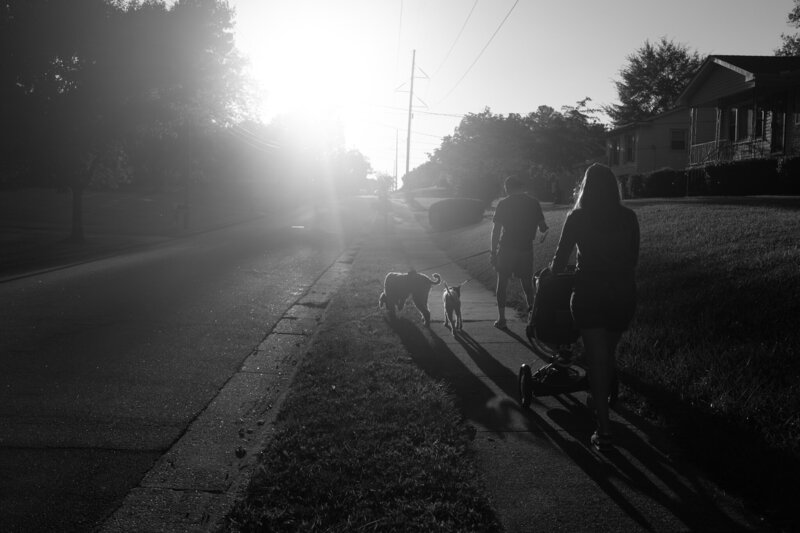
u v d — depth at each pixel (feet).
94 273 54.70
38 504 13.93
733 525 12.41
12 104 82.48
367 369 23.00
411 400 19.25
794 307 22.56
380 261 61.82
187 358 26.50
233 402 20.93
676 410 17.93
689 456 15.40
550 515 12.92
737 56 88.43
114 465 15.96
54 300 40.45
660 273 31.04
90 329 31.83
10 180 93.76
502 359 25.13
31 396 21.30
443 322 32.48
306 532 12.14
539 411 19.11
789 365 19.07
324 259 66.69
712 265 29.66
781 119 83.10
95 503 13.97
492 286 43.78
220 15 93.09
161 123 97.09
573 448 16.21
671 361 21.31
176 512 13.53
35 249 80.12
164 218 147.74
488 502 13.24
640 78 224.12
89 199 188.75
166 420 19.19
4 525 13.05
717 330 22.89
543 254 45.32
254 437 17.74
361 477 14.25
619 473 14.71
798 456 14.48
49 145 85.51
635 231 16.14
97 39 84.17
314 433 16.98
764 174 65.98
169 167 126.00
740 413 16.81
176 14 90.27
